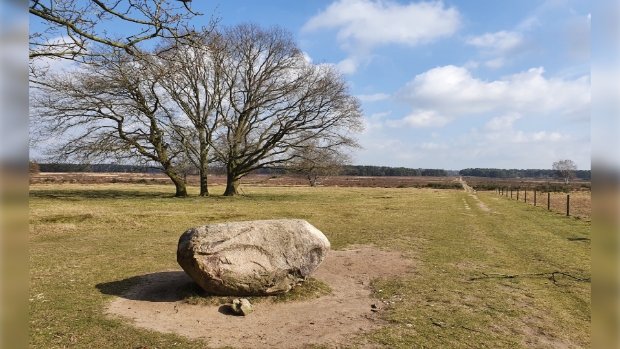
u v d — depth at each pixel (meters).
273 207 25.61
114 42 5.23
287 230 7.16
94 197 30.80
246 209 23.86
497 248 12.31
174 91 24.91
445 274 8.95
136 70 5.77
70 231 14.86
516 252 11.68
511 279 8.52
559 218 21.16
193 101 30.03
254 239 6.88
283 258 6.96
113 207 23.14
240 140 33.19
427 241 13.58
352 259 10.50
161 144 31.91
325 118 33.28
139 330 5.55
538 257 10.95
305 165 34.06
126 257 10.40
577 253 11.56
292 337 5.39
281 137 32.75
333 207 26.50
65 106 27.17
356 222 19.00
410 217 21.36
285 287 6.96
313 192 47.91
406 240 13.73
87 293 7.16
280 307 6.60
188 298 6.78
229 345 5.12
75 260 9.95
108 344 5.05
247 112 33.53
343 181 107.94
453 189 64.38
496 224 18.58
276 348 5.03
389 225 17.92
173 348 4.99
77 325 5.63
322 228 16.83
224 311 6.37
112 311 6.27
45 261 9.77
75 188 43.53
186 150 31.05
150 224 17.00
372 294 7.41
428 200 35.88
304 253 7.12
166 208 23.55
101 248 11.70
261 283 6.77
